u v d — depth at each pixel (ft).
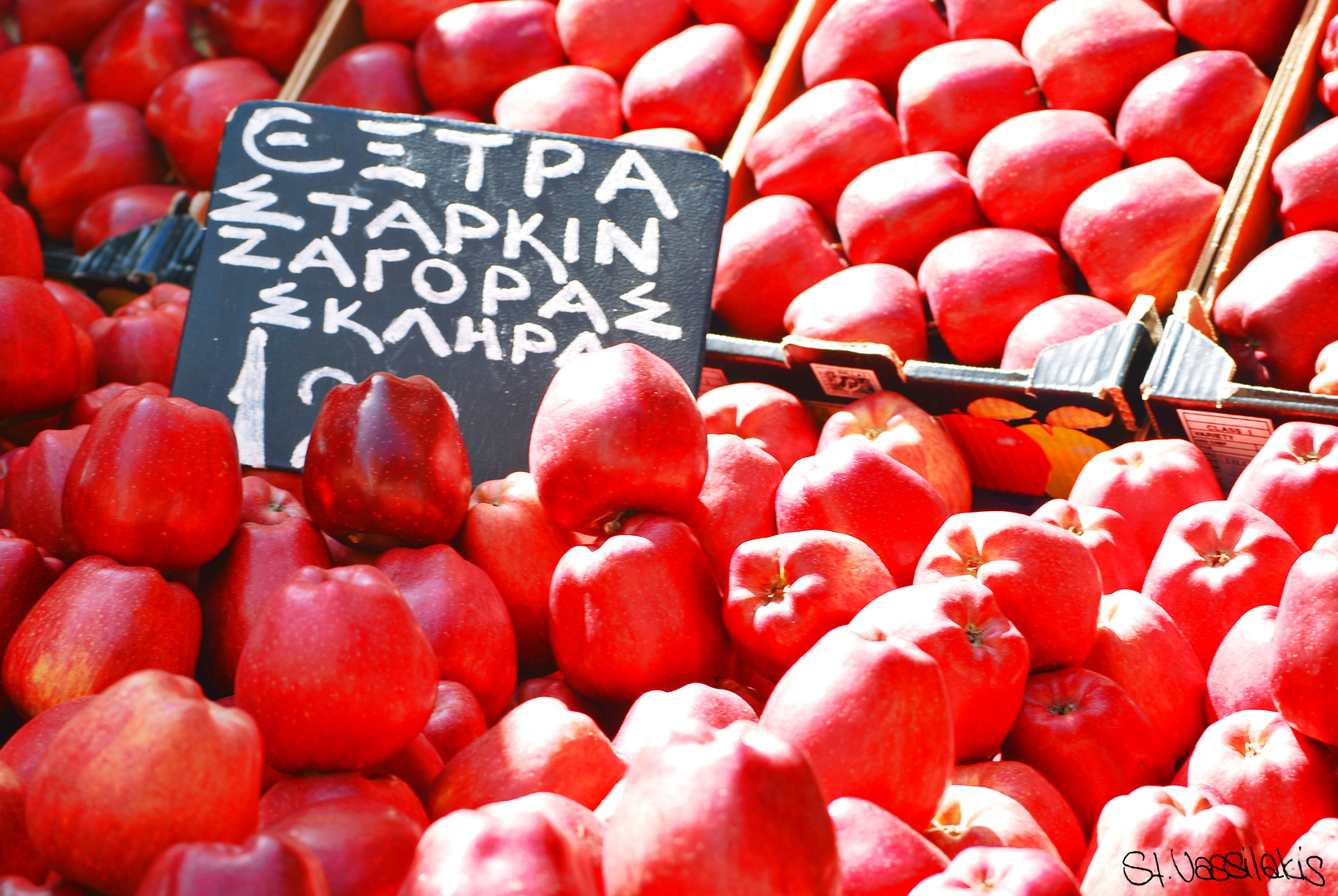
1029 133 6.05
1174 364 4.66
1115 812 2.77
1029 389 4.80
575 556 3.67
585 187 5.15
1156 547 4.33
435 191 5.20
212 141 8.48
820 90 6.81
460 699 3.37
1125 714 3.38
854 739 2.60
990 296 5.74
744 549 3.64
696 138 7.19
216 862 1.87
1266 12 6.06
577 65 7.89
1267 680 3.34
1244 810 2.99
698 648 3.59
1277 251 5.27
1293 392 4.35
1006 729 3.31
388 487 3.72
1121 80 6.21
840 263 6.38
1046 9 6.51
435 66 7.96
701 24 7.86
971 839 2.73
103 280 7.55
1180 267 5.61
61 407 5.00
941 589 3.32
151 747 2.15
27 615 3.57
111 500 3.45
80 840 2.17
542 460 3.88
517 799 2.47
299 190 5.24
